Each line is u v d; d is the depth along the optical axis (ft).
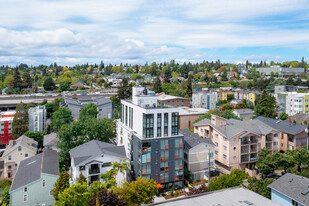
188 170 187.62
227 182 139.13
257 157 208.13
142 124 175.42
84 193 123.95
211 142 200.34
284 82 604.90
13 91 601.62
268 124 250.37
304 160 185.26
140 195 134.41
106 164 165.99
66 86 654.94
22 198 156.87
